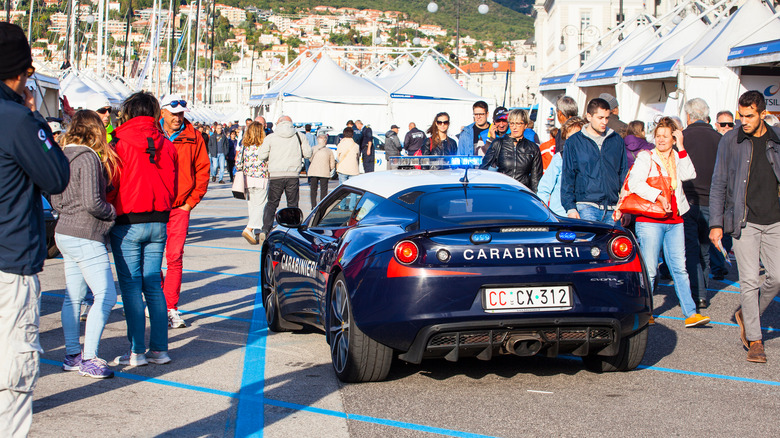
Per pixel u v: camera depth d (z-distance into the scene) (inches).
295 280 243.0
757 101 224.7
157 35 1759.4
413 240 185.6
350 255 198.4
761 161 227.5
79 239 205.0
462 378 207.5
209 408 181.2
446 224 193.0
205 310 304.8
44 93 748.6
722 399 188.7
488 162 320.5
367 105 1184.2
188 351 238.5
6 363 124.1
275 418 173.5
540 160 321.4
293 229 259.0
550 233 192.1
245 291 345.1
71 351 214.4
